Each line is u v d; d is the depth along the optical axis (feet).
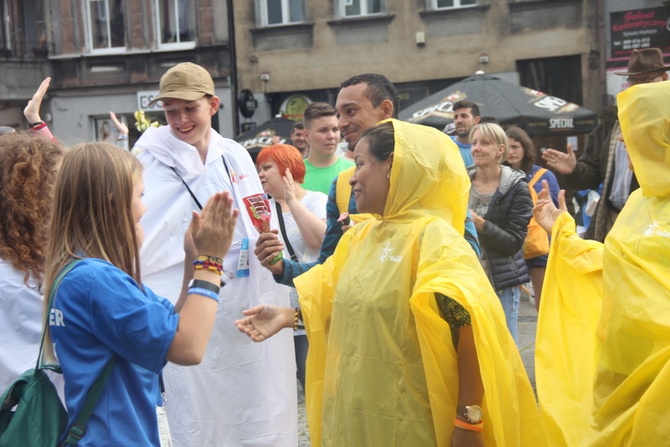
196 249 9.84
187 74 16.42
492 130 20.33
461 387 10.60
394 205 11.26
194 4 79.15
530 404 10.76
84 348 9.16
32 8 82.28
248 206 14.03
